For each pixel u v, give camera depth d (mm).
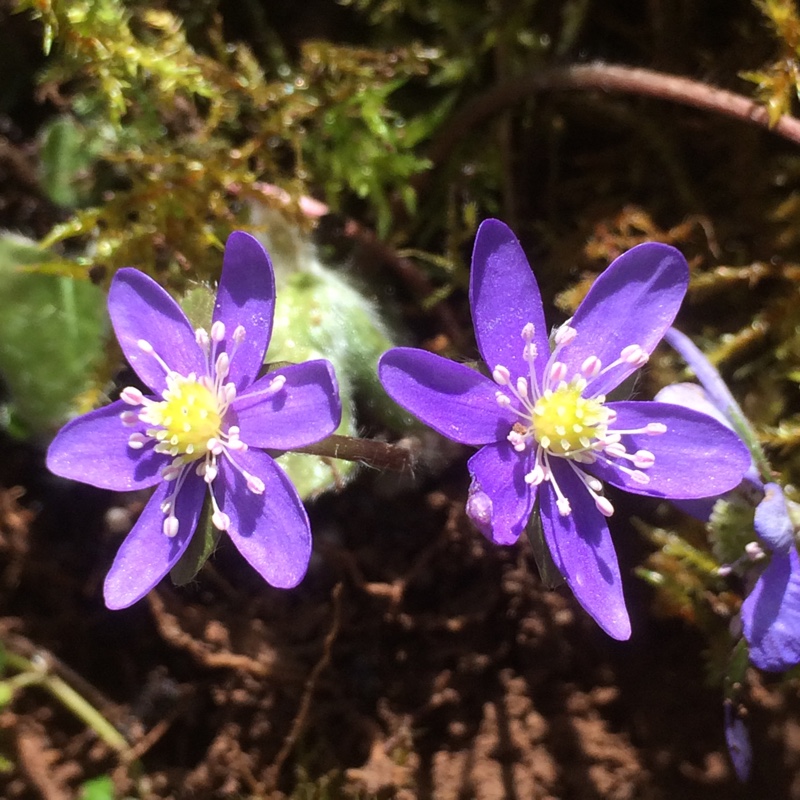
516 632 89
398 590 89
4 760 89
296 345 84
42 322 90
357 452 75
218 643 89
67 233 86
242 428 66
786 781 83
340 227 93
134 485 68
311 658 89
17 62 98
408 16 95
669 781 85
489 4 92
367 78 90
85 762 90
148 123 91
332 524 92
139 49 85
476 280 64
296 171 89
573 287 90
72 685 91
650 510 88
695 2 90
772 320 86
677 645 87
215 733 90
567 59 93
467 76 94
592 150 97
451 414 63
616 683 87
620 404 67
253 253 64
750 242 90
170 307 68
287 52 96
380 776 85
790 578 66
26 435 93
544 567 67
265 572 64
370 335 87
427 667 90
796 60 81
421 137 93
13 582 93
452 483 91
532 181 97
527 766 85
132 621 93
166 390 67
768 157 89
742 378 89
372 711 89
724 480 65
